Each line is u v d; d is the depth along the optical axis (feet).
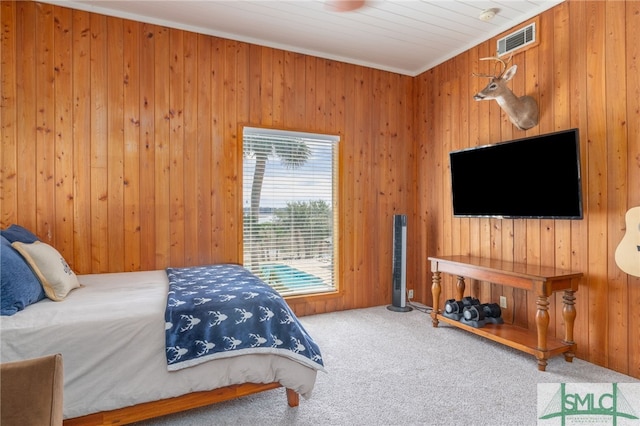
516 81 10.78
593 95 8.91
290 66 12.49
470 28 11.26
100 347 5.73
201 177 11.25
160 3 9.80
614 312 8.52
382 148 14.23
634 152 8.16
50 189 9.57
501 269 9.48
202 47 11.23
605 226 8.68
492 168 10.91
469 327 10.41
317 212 13.17
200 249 11.25
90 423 5.63
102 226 10.10
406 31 11.43
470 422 6.45
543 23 10.01
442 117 13.52
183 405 6.18
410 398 7.28
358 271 13.84
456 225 12.96
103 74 10.08
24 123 9.32
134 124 10.43
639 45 8.07
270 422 6.46
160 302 6.75
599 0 8.79
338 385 7.82
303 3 9.83
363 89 13.80
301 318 12.55
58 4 9.61
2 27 9.13
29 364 3.42
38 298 6.70
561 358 9.21
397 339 10.56
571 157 8.78
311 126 12.85
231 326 6.48
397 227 13.52
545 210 9.48
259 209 12.22
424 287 14.40
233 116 11.65
